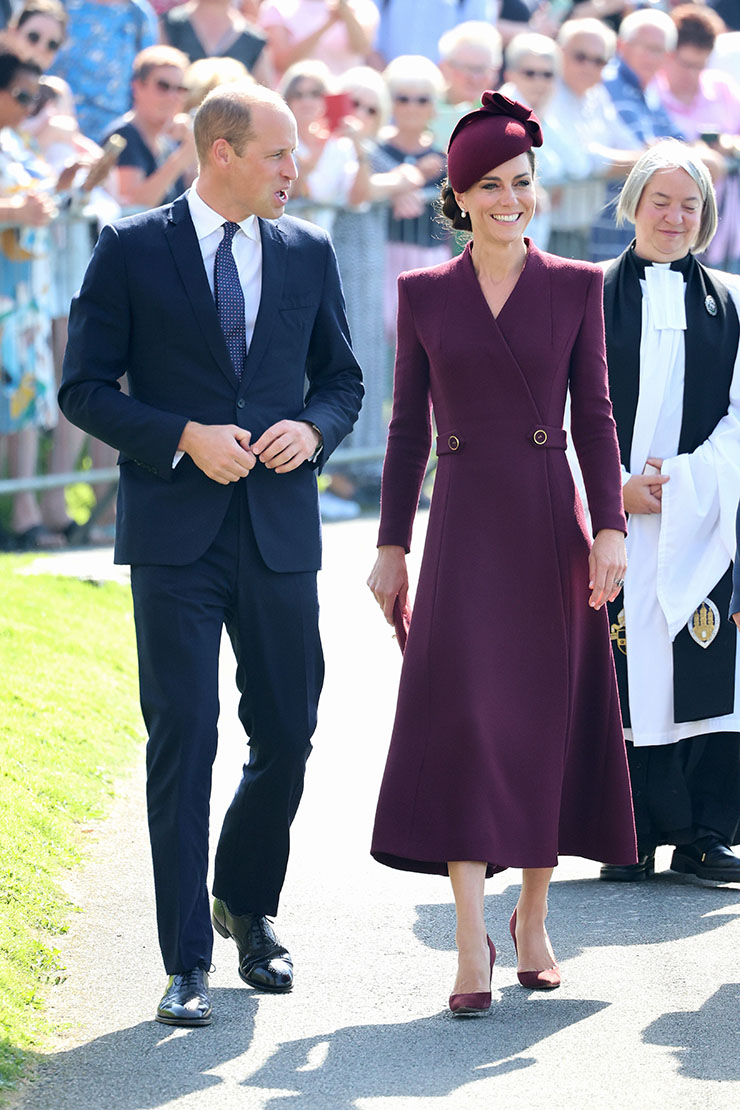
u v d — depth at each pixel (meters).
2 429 36.81
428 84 41.38
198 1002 16.67
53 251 36.88
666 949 18.75
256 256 17.47
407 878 21.16
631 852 17.50
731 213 47.50
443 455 17.42
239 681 17.72
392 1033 16.45
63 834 21.41
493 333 17.08
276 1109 14.69
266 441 17.00
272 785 17.61
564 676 17.14
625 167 43.50
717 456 21.53
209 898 17.89
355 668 30.34
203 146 17.09
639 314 21.55
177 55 37.66
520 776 16.97
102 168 35.75
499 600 17.06
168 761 16.80
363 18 44.25
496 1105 14.70
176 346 17.16
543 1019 16.75
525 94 43.00
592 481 17.36
